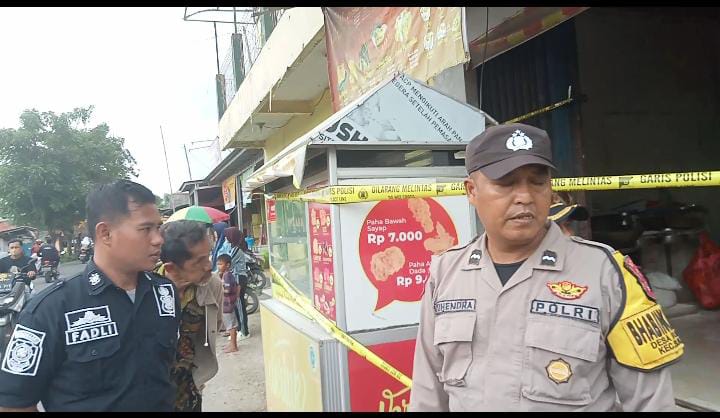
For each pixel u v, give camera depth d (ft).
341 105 17.38
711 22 21.02
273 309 11.82
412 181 8.99
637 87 19.67
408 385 8.04
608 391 4.25
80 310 5.52
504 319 4.41
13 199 111.14
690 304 16.24
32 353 5.25
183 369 8.14
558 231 4.66
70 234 125.59
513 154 4.32
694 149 20.88
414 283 8.85
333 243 8.52
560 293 4.26
